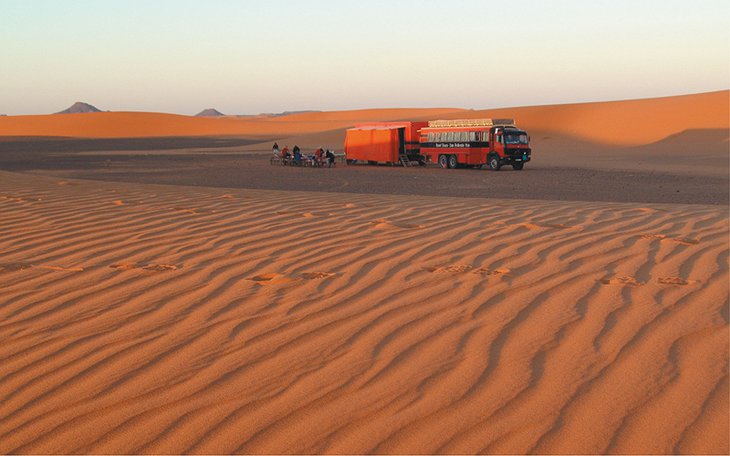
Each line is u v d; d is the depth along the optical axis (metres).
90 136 131.38
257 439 3.29
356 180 31.20
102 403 3.74
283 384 3.94
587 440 3.24
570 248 7.59
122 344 4.62
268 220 9.47
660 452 3.12
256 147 77.25
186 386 3.93
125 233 8.45
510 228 8.91
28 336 4.80
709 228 8.95
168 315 5.22
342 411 3.58
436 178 32.34
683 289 5.84
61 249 7.55
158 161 50.12
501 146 37.44
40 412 3.66
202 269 6.64
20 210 10.20
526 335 4.72
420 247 7.65
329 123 155.12
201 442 3.28
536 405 3.62
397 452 3.14
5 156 59.19
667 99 88.38
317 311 5.30
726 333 4.70
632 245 7.75
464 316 5.15
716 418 3.45
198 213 10.06
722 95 81.62
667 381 3.91
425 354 4.39
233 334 4.79
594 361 4.23
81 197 11.98
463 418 3.48
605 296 5.64
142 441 3.31
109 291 5.88
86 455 3.19
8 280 6.25
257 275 6.44
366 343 4.60
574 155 56.09
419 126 42.28
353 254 7.30
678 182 29.91
